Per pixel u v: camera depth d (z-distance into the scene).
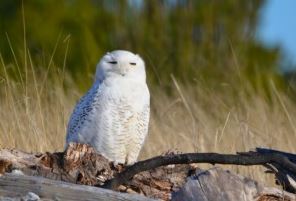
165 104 15.08
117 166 8.88
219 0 26.81
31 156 8.75
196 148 11.58
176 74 21.11
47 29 25.08
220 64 21.72
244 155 8.91
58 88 12.62
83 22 26.52
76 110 10.74
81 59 22.64
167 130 13.00
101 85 10.64
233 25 26.47
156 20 26.22
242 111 14.28
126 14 26.73
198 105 14.80
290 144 12.25
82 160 8.77
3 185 8.18
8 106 12.11
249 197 8.54
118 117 10.59
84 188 8.15
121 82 10.62
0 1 26.02
